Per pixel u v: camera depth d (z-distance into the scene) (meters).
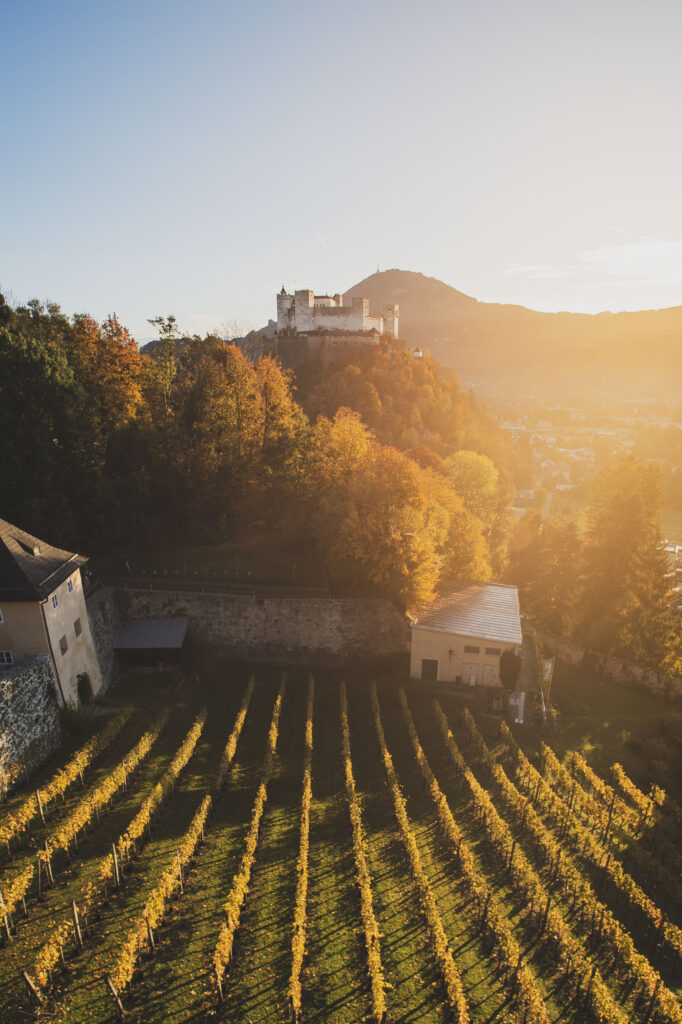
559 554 68.31
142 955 21.23
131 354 53.59
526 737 40.41
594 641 57.28
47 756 32.00
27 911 22.42
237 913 22.48
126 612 45.59
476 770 35.38
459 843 27.77
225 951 20.64
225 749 33.50
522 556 75.25
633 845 29.42
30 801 26.53
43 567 34.47
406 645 48.25
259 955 21.70
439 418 111.19
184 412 55.72
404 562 46.09
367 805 31.30
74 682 36.28
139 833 26.12
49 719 32.66
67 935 21.42
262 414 57.72
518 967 21.45
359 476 51.91
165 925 22.62
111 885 23.98
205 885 24.80
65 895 23.34
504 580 73.56
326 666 47.06
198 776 32.34
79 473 46.50
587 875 27.92
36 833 26.33
